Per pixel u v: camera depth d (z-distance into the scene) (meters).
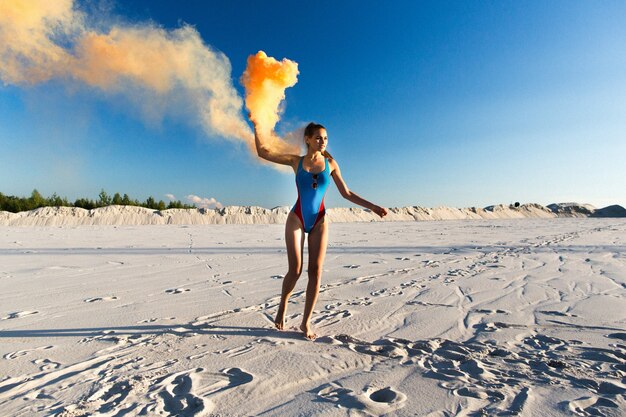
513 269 6.93
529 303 4.41
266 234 19.59
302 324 3.30
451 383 2.29
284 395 2.14
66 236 17.77
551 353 2.81
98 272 7.00
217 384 2.29
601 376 2.37
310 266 3.30
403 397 2.10
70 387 2.27
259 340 3.16
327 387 2.24
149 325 3.63
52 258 9.16
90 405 2.03
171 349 2.95
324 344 3.06
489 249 10.68
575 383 2.27
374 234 18.70
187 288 5.45
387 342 3.09
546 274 6.35
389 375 2.42
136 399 2.09
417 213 63.56
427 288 5.31
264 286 5.57
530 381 2.30
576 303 4.38
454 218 66.69
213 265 7.88
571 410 1.93
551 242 12.71
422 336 3.27
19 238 16.28
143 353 2.87
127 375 2.44
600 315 3.88
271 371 2.49
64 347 3.02
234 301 4.64
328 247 11.72
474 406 1.98
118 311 4.17
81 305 4.46
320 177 3.32
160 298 4.82
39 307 4.38
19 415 1.94
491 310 4.11
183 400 2.07
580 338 3.18
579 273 6.39
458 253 9.82
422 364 2.62
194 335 3.31
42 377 2.43
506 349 2.91
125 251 10.75
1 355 2.85
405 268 7.24
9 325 3.65
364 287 5.41
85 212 43.34
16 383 2.35
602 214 91.81
